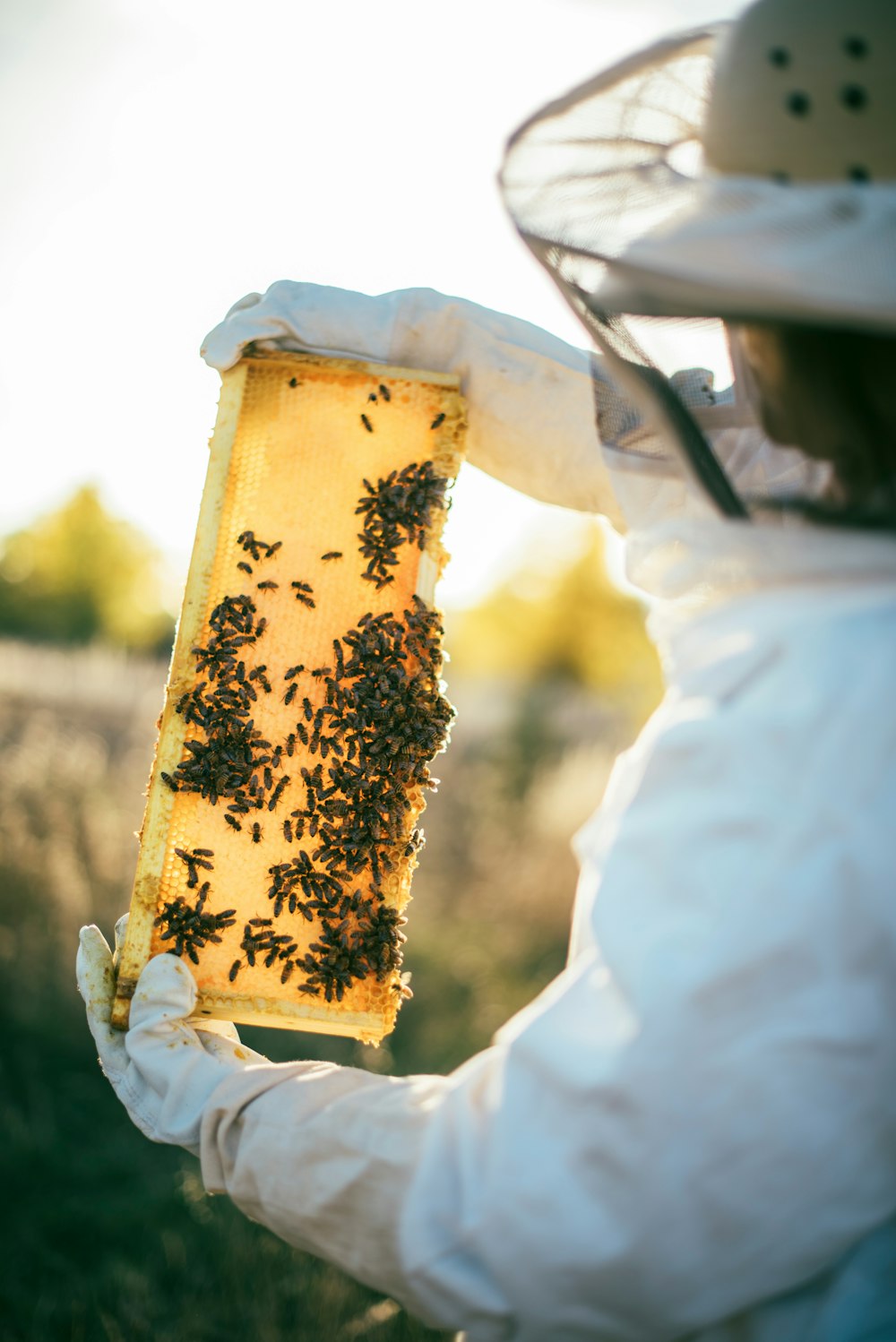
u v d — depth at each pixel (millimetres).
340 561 1861
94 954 1716
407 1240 1163
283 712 1807
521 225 1401
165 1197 4074
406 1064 5273
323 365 1878
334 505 1877
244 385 1882
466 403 1921
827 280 1040
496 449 1982
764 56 1128
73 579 37219
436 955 6367
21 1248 3758
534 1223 1082
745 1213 1051
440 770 9836
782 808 1034
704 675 1147
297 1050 5215
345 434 1887
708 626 1189
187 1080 1519
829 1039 1019
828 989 1021
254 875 1766
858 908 1014
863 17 1083
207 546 1840
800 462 1356
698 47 1437
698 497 1321
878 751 1024
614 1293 1086
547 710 11922
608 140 1418
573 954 1289
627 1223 1060
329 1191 1268
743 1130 1028
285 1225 1343
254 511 1872
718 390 1507
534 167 1418
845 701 1038
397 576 1861
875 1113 1051
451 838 8086
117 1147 4387
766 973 1020
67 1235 3852
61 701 9430
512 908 7152
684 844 1072
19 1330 3404
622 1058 1047
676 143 1417
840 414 1130
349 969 1728
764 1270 1080
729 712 1093
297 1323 3443
